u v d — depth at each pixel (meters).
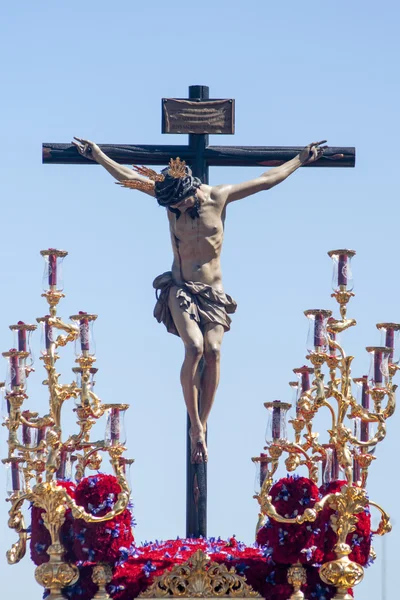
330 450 38.62
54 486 36.94
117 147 40.28
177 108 40.47
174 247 39.66
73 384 37.38
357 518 37.03
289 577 36.88
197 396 39.25
